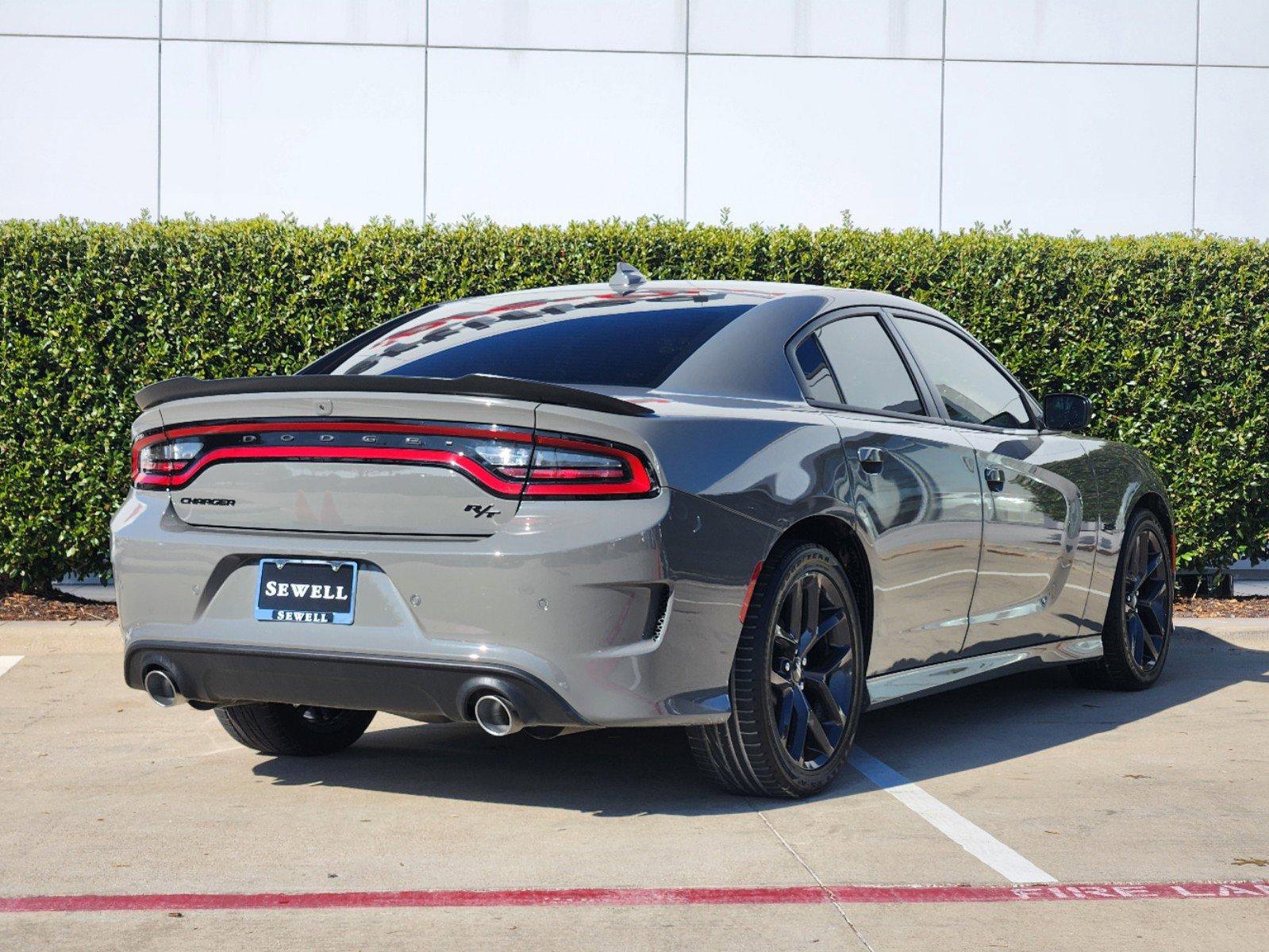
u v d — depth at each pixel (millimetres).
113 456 7871
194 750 5086
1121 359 8227
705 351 4367
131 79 10375
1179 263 8234
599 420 3742
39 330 7852
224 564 4023
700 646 3895
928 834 3930
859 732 5434
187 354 7871
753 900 3354
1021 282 8148
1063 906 3320
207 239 7871
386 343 4914
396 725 5602
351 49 10453
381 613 3830
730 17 10609
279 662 3934
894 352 5039
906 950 3027
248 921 3217
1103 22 10805
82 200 10367
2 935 3125
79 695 6188
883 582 4551
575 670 3701
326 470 3932
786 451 4180
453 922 3209
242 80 10414
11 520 7895
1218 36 10875
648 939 3098
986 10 10734
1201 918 3246
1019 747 5156
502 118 10516
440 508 3805
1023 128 10781
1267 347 8250
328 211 10469
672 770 4738
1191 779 4621
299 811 4215
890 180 10711
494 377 3750
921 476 4727
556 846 3822
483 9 10484
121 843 3859
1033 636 5523
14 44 10305
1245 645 7766
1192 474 8312
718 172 10633
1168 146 10875
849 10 10672
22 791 4473
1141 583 6414
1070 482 5719
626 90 10570
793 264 8031
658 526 3740
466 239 7902
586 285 5234
